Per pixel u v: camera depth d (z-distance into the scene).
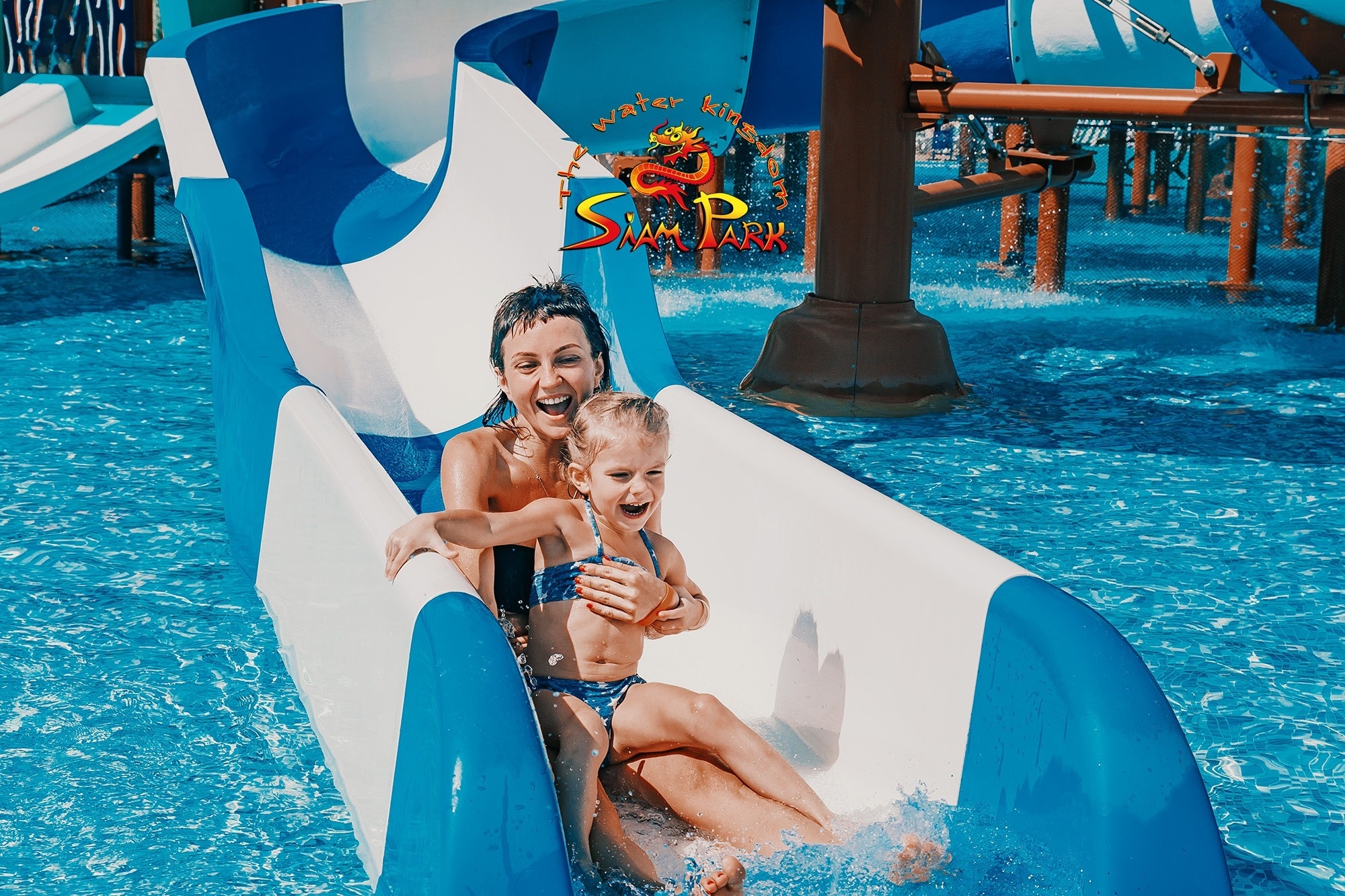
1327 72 5.02
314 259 5.59
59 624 3.56
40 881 2.37
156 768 2.81
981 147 14.47
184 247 10.92
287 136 6.57
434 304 5.16
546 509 2.54
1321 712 3.21
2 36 10.93
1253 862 2.57
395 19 6.98
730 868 2.04
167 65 5.64
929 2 8.58
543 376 2.92
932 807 2.22
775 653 2.84
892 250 6.21
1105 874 1.77
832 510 2.67
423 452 4.41
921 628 2.35
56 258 10.07
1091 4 7.77
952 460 5.30
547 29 7.36
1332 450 5.52
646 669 3.14
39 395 6.01
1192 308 9.05
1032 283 10.16
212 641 3.48
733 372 6.88
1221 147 14.84
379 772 2.27
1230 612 3.81
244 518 3.92
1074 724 1.91
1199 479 5.09
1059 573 4.08
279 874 2.42
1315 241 12.09
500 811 1.76
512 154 5.14
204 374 6.54
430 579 2.16
